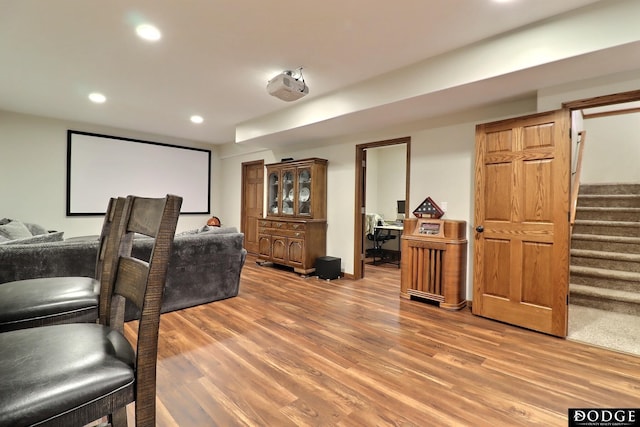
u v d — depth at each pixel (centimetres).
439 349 232
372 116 357
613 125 474
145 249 279
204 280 327
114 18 224
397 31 238
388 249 645
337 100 357
